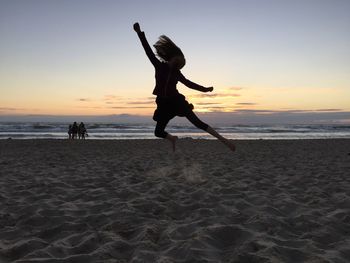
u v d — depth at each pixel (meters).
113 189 5.51
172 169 8.12
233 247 2.86
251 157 11.68
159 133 3.56
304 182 6.29
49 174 7.20
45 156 11.78
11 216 3.93
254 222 3.47
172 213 4.09
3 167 8.45
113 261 2.52
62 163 9.52
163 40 3.15
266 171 7.89
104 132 41.72
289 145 19.44
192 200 4.65
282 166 9.02
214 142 21.41
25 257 2.59
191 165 9.02
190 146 17.66
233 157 11.59
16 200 4.74
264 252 2.58
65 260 2.51
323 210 4.14
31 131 41.09
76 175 7.04
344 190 5.56
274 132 48.97
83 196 5.00
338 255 2.62
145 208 4.25
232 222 3.63
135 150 14.99
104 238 3.04
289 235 3.19
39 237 3.28
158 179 6.50
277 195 5.04
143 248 2.77
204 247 2.75
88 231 3.26
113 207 4.24
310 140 25.14
